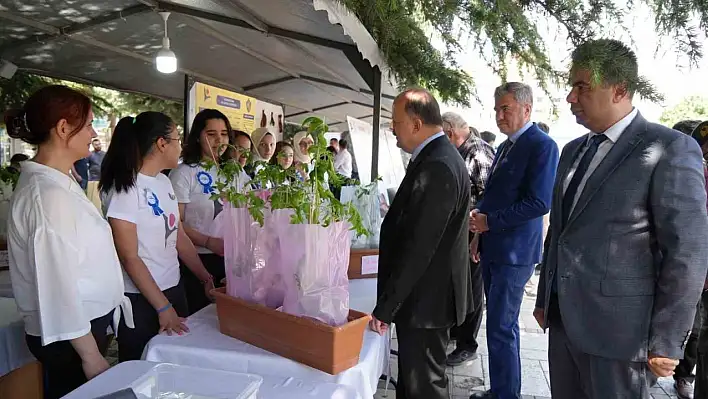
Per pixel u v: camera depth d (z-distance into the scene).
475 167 3.53
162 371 1.15
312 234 1.33
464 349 3.42
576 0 1.25
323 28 2.70
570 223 1.61
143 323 1.81
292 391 1.22
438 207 1.68
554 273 1.77
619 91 1.46
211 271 2.50
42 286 1.40
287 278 1.40
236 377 1.13
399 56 2.54
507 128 2.60
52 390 1.71
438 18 1.68
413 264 1.67
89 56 4.29
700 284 1.39
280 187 1.46
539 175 2.42
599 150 1.61
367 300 2.04
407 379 1.88
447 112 3.66
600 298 1.53
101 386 1.17
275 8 2.54
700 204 1.39
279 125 5.69
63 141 1.49
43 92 1.46
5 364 1.68
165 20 3.27
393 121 1.90
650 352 1.46
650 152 1.46
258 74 5.07
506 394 2.54
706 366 2.27
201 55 4.34
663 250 1.43
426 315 1.81
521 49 1.47
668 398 3.01
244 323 1.51
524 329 4.23
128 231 1.72
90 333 1.50
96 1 3.16
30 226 1.40
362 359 1.43
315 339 1.33
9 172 3.05
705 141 2.55
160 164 1.89
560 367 1.82
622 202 1.49
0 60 4.23
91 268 1.53
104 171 1.76
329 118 8.12
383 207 2.85
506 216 2.46
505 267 2.53
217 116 2.49
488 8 1.42
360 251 2.34
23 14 3.35
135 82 5.46
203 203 2.44
